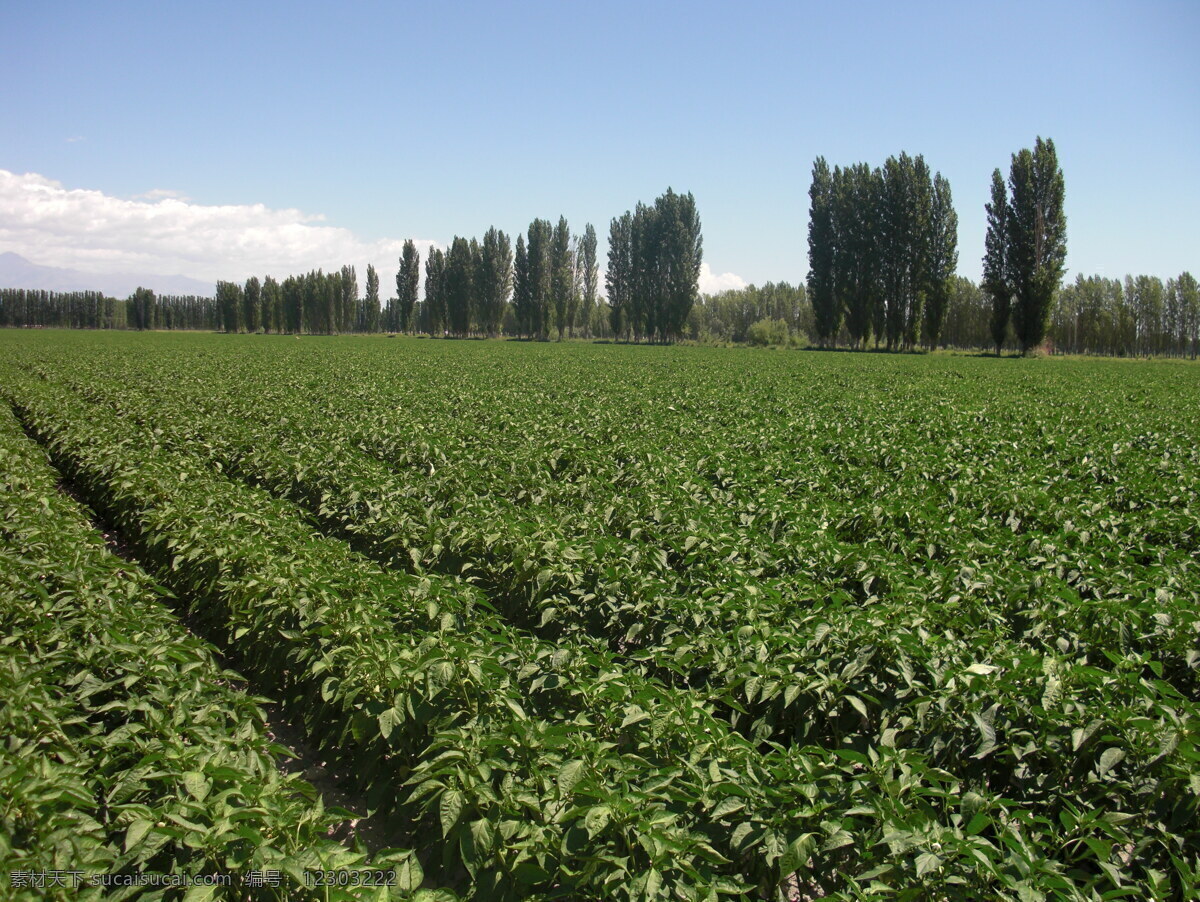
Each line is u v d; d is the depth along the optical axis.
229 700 6.11
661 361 54.81
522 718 5.39
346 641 6.71
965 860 4.11
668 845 4.14
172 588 10.30
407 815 5.90
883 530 11.06
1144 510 12.23
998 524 11.98
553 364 49.09
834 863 4.60
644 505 11.58
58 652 6.06
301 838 4.36
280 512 11.45
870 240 80.25
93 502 14.95
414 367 43.59
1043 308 70.75
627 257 109.25
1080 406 26.77
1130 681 5.62
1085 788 5.10
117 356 50.62
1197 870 4.20
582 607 8.20
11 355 51.03
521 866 4.42
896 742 5.73
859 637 6.37
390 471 14.65
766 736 6.01
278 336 117.00
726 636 6.88
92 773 4.90
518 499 13.22
